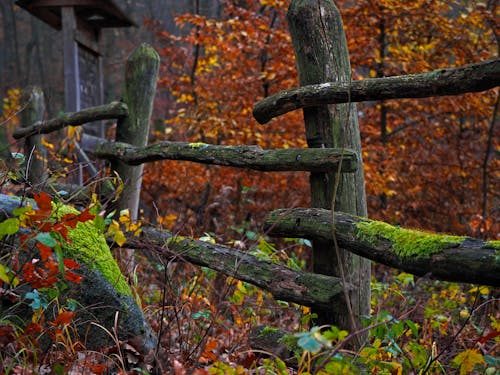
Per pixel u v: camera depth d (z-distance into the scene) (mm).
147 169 7953
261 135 8016
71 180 5613
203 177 7793
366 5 8164
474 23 8133
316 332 1527
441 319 3055
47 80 29094
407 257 2057
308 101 2639
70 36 7633
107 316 2529
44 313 2449
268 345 2641
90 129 7984
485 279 1852
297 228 2576
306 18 2719
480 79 2121
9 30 30938
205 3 13297
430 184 9969
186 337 2729
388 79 2381
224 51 8055
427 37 9023
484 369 2480
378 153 8836
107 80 26859
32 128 5363
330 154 2500
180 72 9812
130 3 28375
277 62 7707
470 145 9992
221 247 2885
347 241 2355
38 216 2092
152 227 3375
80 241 2605
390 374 2248
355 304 2602
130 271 3357
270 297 3725
